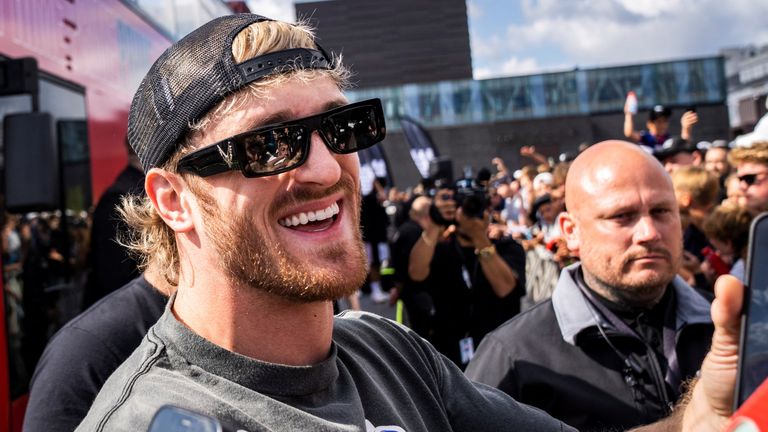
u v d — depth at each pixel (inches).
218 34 47.6
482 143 1112.2
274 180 45.6
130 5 194.7
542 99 1109.1
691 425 47.2
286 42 47.9
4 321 126.0
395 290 182.9
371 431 48.1
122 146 181.9
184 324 47.1
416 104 1093.8
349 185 49.2
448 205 146.3
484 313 147.8
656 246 87.0
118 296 85.0
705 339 90.0
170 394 42.8
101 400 46.0
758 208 147.6
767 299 41.4
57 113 147.2
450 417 57.3
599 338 89.3
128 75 189.0
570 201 94.7
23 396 130.4
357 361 51.8
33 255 137.6
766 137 180.2
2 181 128.0
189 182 47.1
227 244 45.9
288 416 43.9
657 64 1095.0
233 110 45.9
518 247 158.6
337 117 48.0
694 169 164.9
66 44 154.9
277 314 46.8
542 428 59.6
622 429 85.7
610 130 1106.7
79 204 153.2
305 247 46.3
